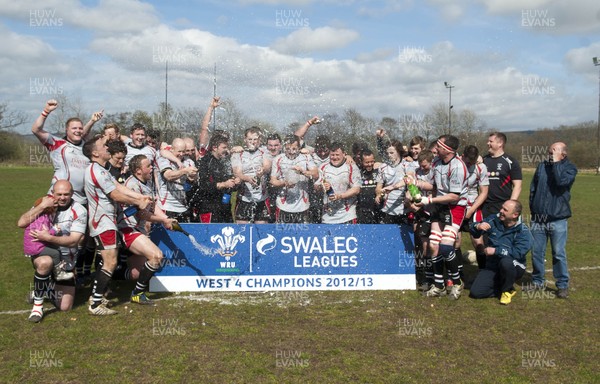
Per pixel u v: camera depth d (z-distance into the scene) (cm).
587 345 481
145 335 499
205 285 665
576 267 809
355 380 404
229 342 481
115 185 564
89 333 504
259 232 668
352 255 679
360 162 761
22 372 414
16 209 1542
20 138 4916
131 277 675
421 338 496
